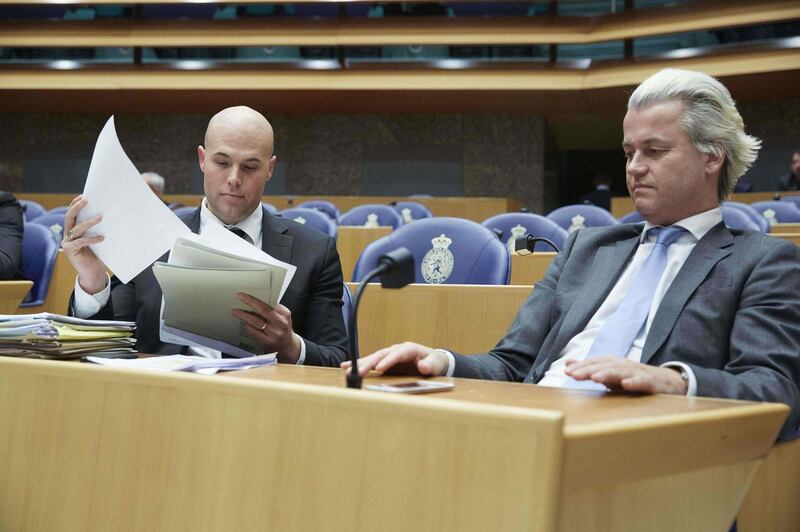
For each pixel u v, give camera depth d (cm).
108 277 300
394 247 491
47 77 1770
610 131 2175
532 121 1928
